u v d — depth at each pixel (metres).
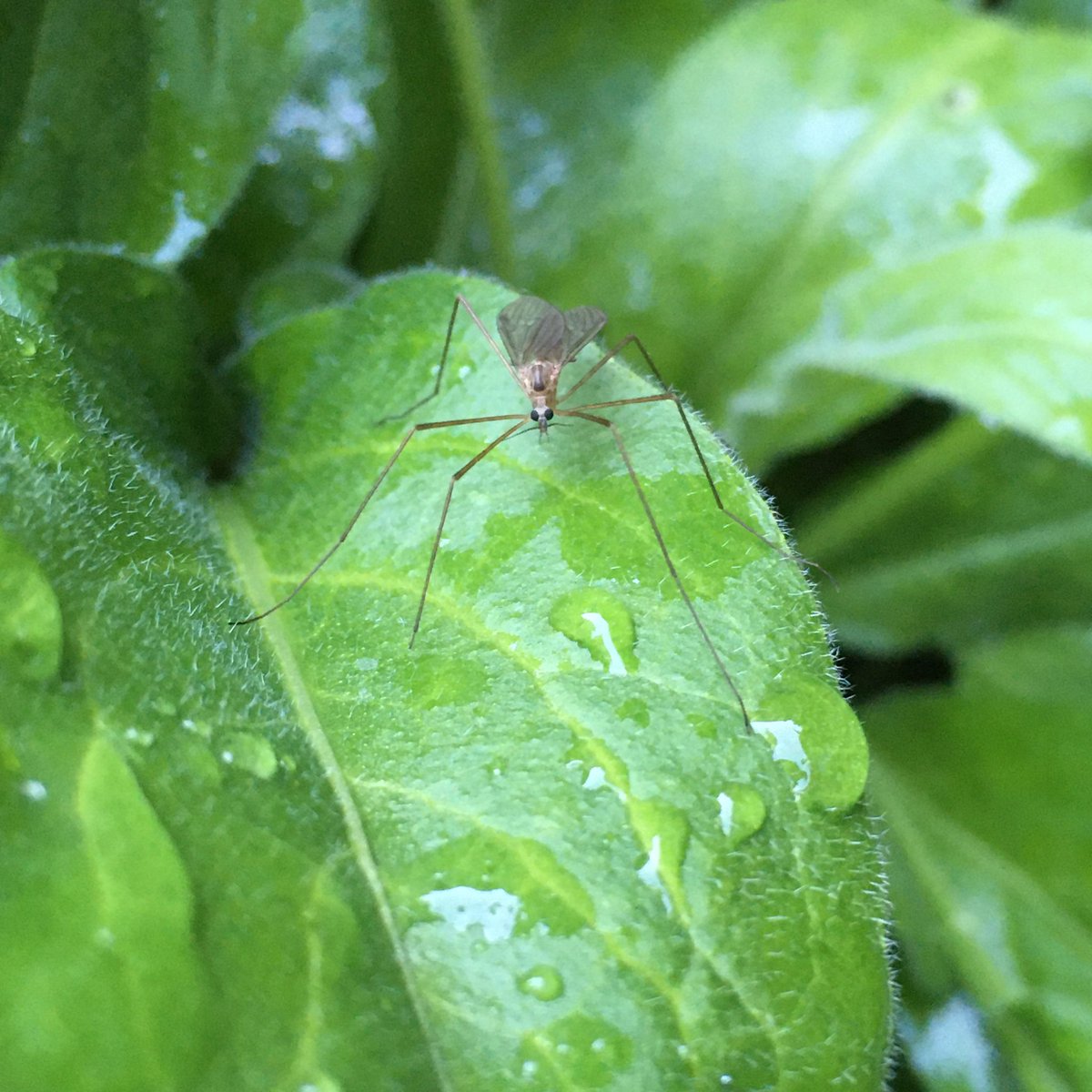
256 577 0.06
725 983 0.05
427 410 0.07
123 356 0.07
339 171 0.09
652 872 0.05
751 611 0.06
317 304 0.08
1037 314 0.08
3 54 0.07
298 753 0.05
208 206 0.07
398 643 0.06
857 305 0.09
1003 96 0.09
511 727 0.05
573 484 0.06
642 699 0.05
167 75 0.07
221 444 0.07
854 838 0.05
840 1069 0.05
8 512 0.05
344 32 0.09
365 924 0.05
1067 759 0.09
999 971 0.09
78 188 0.07
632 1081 0.05
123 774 0.05
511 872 0.05
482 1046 0.05
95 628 0.05
